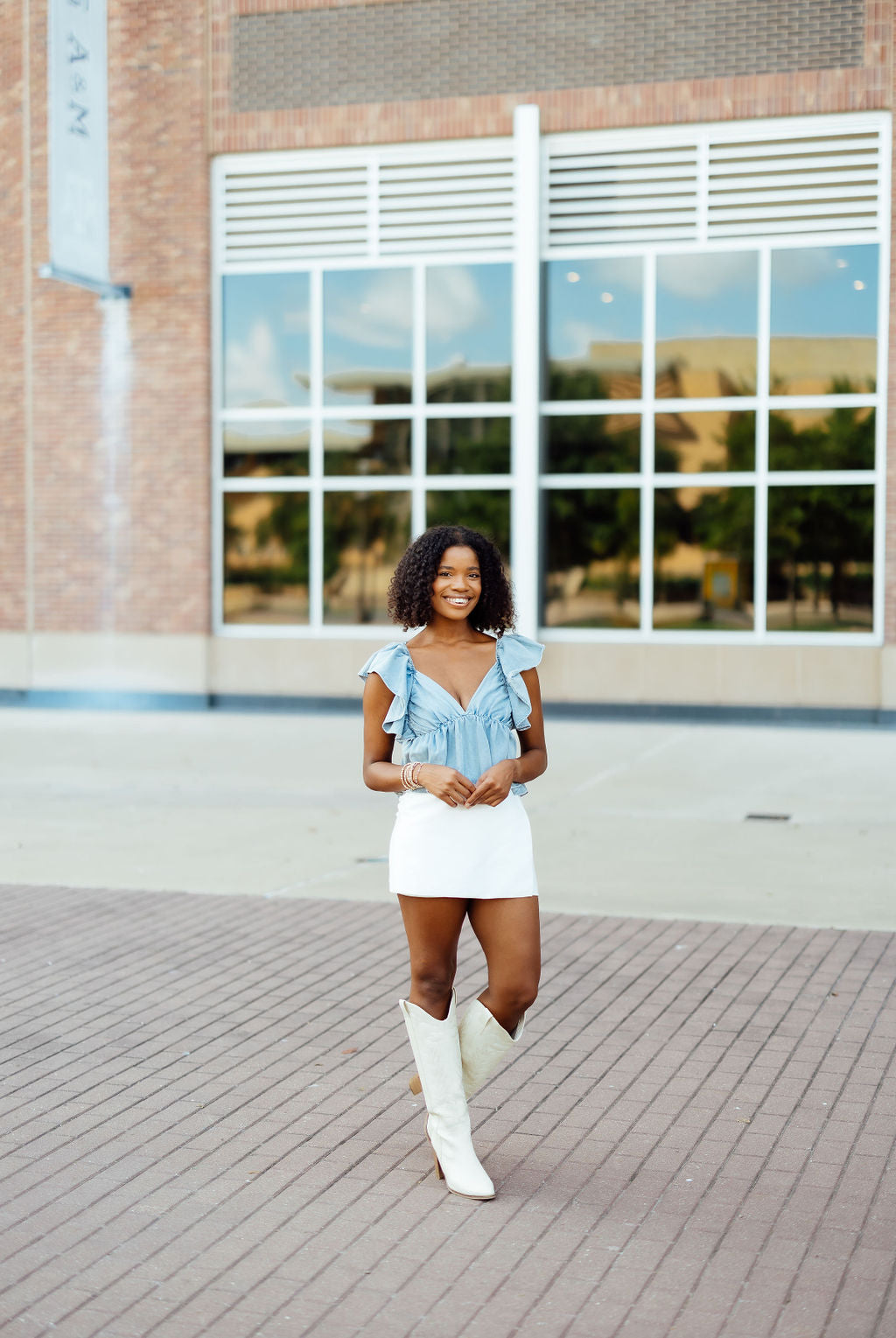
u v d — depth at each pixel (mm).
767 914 6699
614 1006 5270
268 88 15461
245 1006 5297
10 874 7684
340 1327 2967
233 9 15453
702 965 5828
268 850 8367
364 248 15438
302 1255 3305
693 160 14602
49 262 15867
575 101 14703
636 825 9070
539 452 15094
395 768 3617
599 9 14609
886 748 12672
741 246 14500
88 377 16016
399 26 15109
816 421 14422
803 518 14484
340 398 15602
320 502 15695
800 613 14531
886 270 14078
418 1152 3934
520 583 15102
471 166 15109
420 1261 3273
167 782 10930
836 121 14188
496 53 14891
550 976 5688
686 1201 3590
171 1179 3750
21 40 16000
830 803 9867
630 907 6863
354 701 15688
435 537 3688
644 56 14539
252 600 15961
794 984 5551
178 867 7859
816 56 14117
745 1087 4414
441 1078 3662
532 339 14914
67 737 13609
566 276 14992
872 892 7168
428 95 15078
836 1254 3291
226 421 15875
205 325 15695
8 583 16438
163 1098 4348
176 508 15867
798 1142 3971
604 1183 3709
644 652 14891
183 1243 3373
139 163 15719
